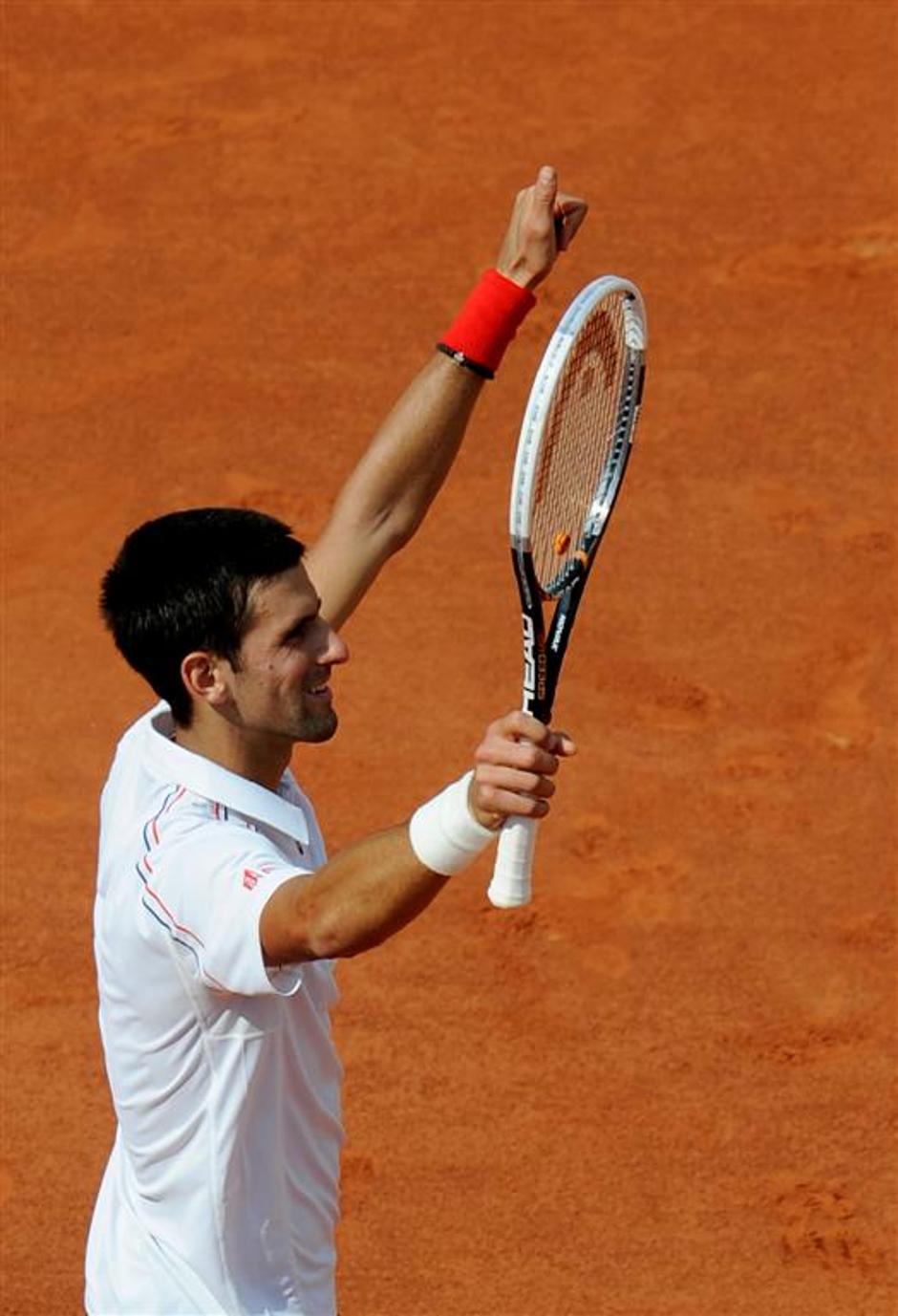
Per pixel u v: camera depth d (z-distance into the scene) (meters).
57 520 39.94
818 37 55.81
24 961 29.67
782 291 46.25
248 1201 15.08
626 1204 25.39
